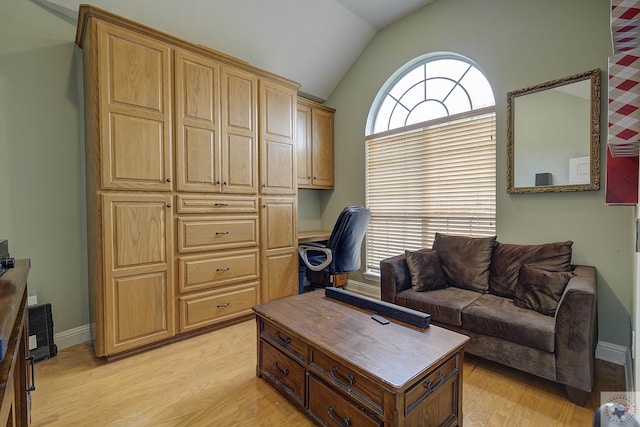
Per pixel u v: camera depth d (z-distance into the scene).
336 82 3.87
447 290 2.42
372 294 3.61
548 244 2.18
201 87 2.45
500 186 2.54
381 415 1.16
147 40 2.17
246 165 2.74
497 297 2.22
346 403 1.30
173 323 2.32
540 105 2.31
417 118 3.24
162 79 2.24
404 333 1.48
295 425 1.47
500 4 2.53
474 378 1.86
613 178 1.19
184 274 2.38
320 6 2.96
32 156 2.16
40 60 2.17
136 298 2.14
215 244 2.54
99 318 2.01
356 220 2.73
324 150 3.86
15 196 2.10
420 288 2.40
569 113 2.19
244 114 2.72
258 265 2.84
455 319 2.03
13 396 0.91
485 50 2.62
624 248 2.00
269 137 2.92
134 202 2.13
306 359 1.51
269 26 2.92
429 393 1.25
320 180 3.82
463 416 1.52
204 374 1.91
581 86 2.14
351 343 1.38
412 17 3.14
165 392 1.73
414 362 1.22
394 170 3.41
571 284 1.71
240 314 2.71
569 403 1.61
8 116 2.06
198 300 2.46
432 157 3.08
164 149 2.25
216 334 2.51
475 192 2.77
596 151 2.08
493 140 2.64
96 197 1.99
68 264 2.32
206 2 2.53
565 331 1.61
